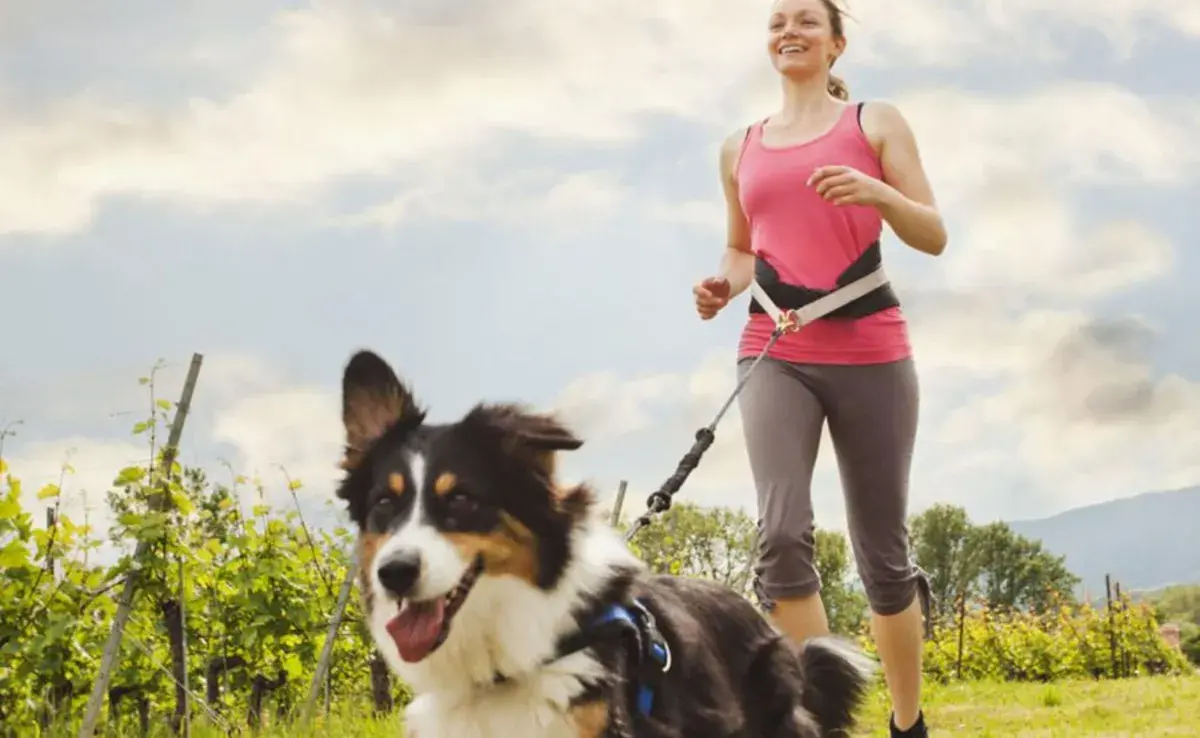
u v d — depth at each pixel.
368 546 4.12
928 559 79.38
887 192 5.29
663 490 5.09
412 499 3.98
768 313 5.74
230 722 9.12
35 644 7.43
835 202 5.31
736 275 6.26
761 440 5.68
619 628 4.00
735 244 6.34
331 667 11.62
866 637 21.73
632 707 4.00
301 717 9.46
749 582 6.16
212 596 9.88
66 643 7.93
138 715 10.50
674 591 4.65
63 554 7.86
